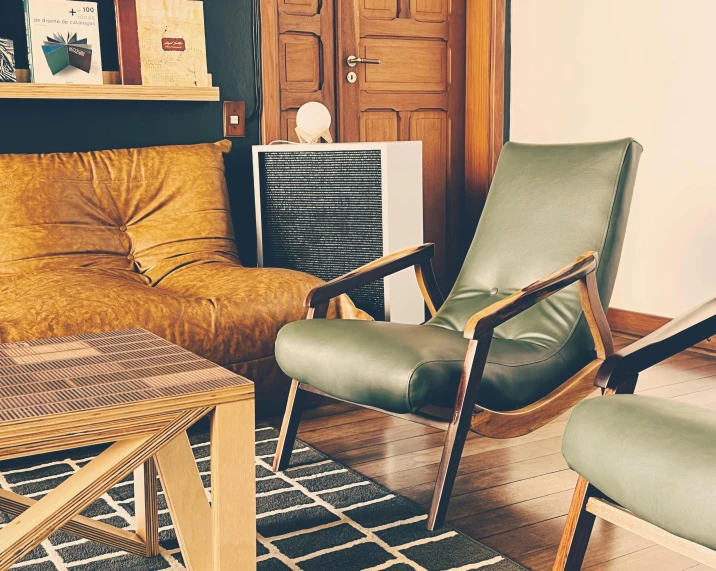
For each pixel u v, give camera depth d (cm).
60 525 121
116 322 237
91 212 294
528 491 211
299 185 328
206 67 333
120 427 128
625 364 154
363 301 315
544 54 416
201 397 133
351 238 316
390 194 303
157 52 320
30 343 173
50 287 249
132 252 300
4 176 283
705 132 354
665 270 378
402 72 409
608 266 224
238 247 358
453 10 418
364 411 280
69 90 302
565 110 411
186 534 146
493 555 176
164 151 315
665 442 127
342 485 214
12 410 124
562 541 153
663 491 123
